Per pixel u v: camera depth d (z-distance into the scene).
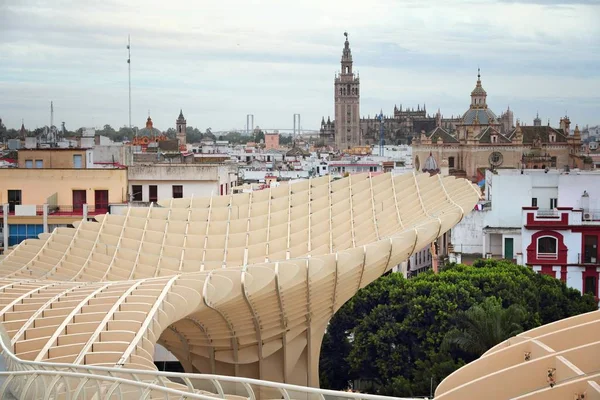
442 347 87.25
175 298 65.31
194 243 97.75
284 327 85.56
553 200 132.38
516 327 84.25
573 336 42.56
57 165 138.88
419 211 92.00
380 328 99.81
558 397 36.28
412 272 181.25
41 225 119.50
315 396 41.03
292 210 101.94
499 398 39.22
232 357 88.19
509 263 116.44
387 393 93.00
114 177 126.25
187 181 140.62
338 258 76.44
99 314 59.56
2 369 52.75
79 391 43.84
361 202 100.19
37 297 65.00
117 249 93.56
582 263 118.56
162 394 44.41
